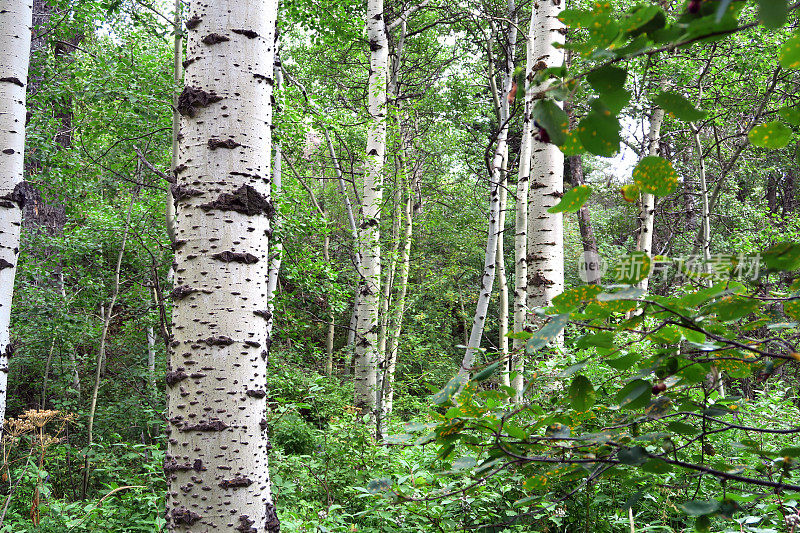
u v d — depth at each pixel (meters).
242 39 2.29
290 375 6.84
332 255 11.22
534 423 1.11
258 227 2.30
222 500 2.10
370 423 4.70
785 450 0.95
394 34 12.52
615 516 2.59
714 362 0.97
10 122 3.79
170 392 2.20
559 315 0.84
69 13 6.71
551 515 2.44
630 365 0.96
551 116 0.64
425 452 3.53
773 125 0.80
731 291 0.79
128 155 7.03
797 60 0.65
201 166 2.23
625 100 0.64
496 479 2.32
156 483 4.71
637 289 0.75
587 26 0.63
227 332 2.18
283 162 8.15
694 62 8.23
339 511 3.74
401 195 8.29
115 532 4.05
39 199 8.28
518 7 9.58
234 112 2.26
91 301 7.74
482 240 15.80
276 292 6.74
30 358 7.48
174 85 5.56
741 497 1.15
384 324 7.35
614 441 1.03
